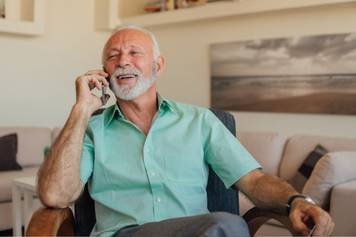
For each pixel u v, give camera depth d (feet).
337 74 12.54
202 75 15.62
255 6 13.46
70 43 16.34
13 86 14.82
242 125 14.66
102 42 17.29
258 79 14.14
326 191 8.50
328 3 12.12
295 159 11.81
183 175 5.41
